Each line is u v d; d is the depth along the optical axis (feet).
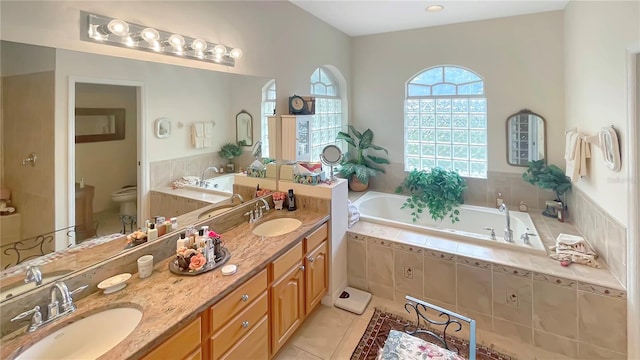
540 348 7.54
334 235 9.17
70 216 4.96
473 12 11.07
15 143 4.30
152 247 5.92
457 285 8.47
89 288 4.91
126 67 5.61
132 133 5.86
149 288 5.08
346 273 10.07
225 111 7.84
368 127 14.66
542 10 10.87
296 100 9.72
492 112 12.19
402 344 5.38
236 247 6.72
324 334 7.98
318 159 13.21
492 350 7.49
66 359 4.11
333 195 9.02
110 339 4.43
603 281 6.83
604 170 7.40
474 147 12.85
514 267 7.70
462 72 12.73
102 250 5.32
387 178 14.62
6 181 4.19
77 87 4.96
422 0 9.98
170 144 6.59
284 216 8.78
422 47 13.08
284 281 6.85
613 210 6.93
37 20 4.41
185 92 6.79
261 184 9.22
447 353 5.12
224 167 7.95
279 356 7.23
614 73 6.68
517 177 12.05
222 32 7.41
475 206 12.44
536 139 11.51
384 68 13.94
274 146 9.52
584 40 8.58
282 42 9.57
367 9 10.71
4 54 4.13
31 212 4.48
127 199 5.81
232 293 5.33
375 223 10.71
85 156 5.13
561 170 10.93
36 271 4.45
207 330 4.91
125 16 5.42
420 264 8.95
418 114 13.75
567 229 9.80
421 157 13.92
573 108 9.69
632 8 5.85
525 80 11.48
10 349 3.82
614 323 6.67
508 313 7.87
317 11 10.82
